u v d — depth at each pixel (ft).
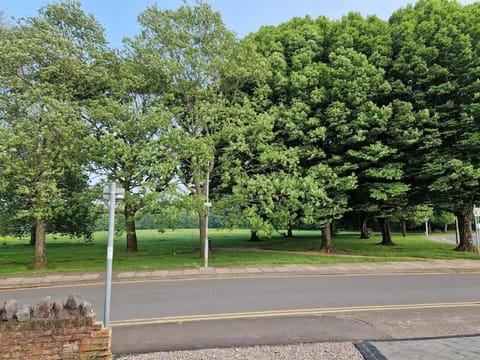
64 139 50.57
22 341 14.58
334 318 24.76
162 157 52.54
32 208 51.42
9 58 49.73
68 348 14.88
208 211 56.29
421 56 60.85
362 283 39.11
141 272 47.70
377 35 66.08
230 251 76.28
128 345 19.57
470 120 57.52
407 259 57.77
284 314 26.05
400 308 27.66
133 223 78.18
